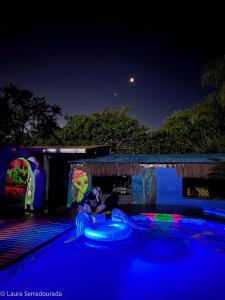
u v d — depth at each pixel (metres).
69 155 16.08
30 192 12.50
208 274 6.86
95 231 8.81
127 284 6.32
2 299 5.54
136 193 14.20
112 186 17.94
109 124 25.45
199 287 6.21
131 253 8.20
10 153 11.58
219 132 21.28
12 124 23.14
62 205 14.44
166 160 13.98
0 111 22.31
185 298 5.73
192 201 13.40
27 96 23.38
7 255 7.03
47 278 6.51
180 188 13.59
